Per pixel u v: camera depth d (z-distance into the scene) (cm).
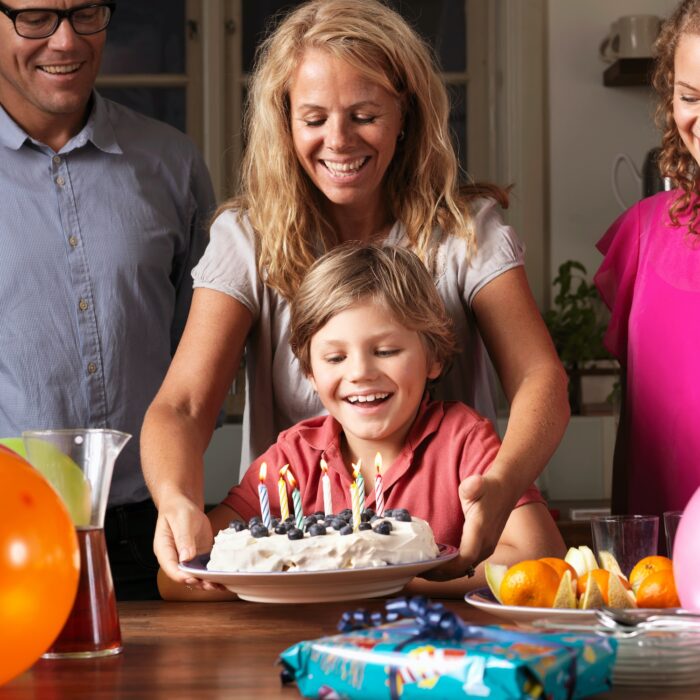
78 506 102
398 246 165
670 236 190
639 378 191
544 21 367
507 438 148
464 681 78
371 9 162
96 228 221
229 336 167
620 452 201
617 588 107
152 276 225
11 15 203
